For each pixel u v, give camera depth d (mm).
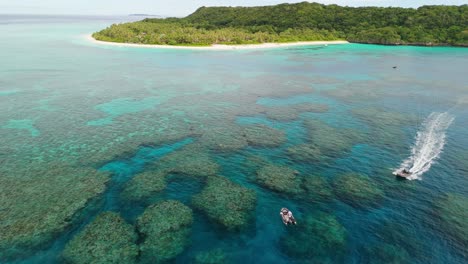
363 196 35219
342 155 45156
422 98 74688
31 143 47281
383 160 43719
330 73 104125
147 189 35719
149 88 81688
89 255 26109
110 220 30250
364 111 65250
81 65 107625
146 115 61406
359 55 143000
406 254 27078
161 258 26375
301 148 47344
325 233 29594
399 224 30734
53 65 105188
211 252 27266
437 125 57250
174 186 36625
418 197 35000
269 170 40656
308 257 26906
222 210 32469
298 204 33906
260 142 49375
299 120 59812
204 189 36094
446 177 39219
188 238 28641
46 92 74250
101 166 40906
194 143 48688
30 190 34719
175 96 75125
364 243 28406
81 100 69438
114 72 98875
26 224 29219
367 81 92688
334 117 61594
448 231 29594
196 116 61469
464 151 46562
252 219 31438
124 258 26062
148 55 133375
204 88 83062
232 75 99750
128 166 41094
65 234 28391
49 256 26000
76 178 37562
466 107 68000
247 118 60750
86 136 50500
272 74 102125
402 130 54781
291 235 29391
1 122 55188
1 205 31797
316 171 40688
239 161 43125
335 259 26703
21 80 84062
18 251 26328
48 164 40969
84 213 31312
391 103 70938
